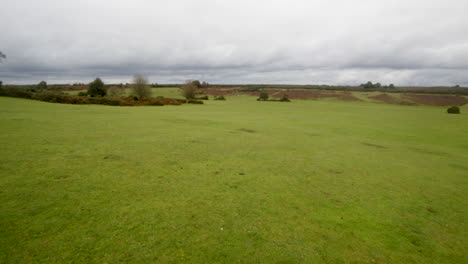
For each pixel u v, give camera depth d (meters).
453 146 18.27
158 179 7.47
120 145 11.37
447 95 103.94
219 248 4.38
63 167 7.95
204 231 4.87
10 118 16.80
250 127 20.91
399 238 5.18
